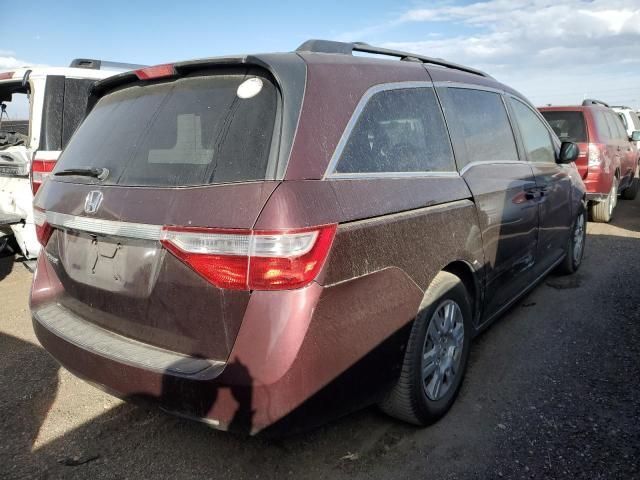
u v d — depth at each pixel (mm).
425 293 2574
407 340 2502
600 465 2445
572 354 3619
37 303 2754
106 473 2492
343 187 2182
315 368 2002
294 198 1960
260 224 1894
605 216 8234
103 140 2602
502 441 2656
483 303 3242
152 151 2324
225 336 1976
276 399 1933
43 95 5074
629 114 13695
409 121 2744
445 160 2947
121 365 2148
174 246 2014
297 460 2555
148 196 2148
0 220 4871
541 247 4223
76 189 2510
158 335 2166
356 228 2156
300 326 1935
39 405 3088
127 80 2742
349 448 2637
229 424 1991
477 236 3023
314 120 2178
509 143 3818
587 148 7695
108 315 2357
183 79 2459
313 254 1960
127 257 2225
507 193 3416
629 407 2922
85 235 2445
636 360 3488
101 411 3023
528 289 4160
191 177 2123
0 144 5723
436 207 2699
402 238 2408
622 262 5891
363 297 2186
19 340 4031
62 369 3549
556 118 8039
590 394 3080
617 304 4543
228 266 1918
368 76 2559
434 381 2762
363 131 2402
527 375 3344
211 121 2223
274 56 2293
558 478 2369
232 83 2293
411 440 2689
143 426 2869
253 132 2117
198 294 2006
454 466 2479
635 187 11008
